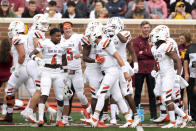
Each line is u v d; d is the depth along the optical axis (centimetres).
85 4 4931
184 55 3566
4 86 4375
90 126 2931
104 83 2777
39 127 2828
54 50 2873
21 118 3456
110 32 2952
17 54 3130
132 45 3253
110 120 3225
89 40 2864
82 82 3169
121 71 2914
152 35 2917
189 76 3528
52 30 2878
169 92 2881
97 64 2923
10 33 3105
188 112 3656
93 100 2962
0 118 3278
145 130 2717
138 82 3506
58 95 2912
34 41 3012
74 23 4441
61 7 5175
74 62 3131
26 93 4409
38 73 2988
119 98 2850
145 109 4409
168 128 2838
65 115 3006
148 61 3491
